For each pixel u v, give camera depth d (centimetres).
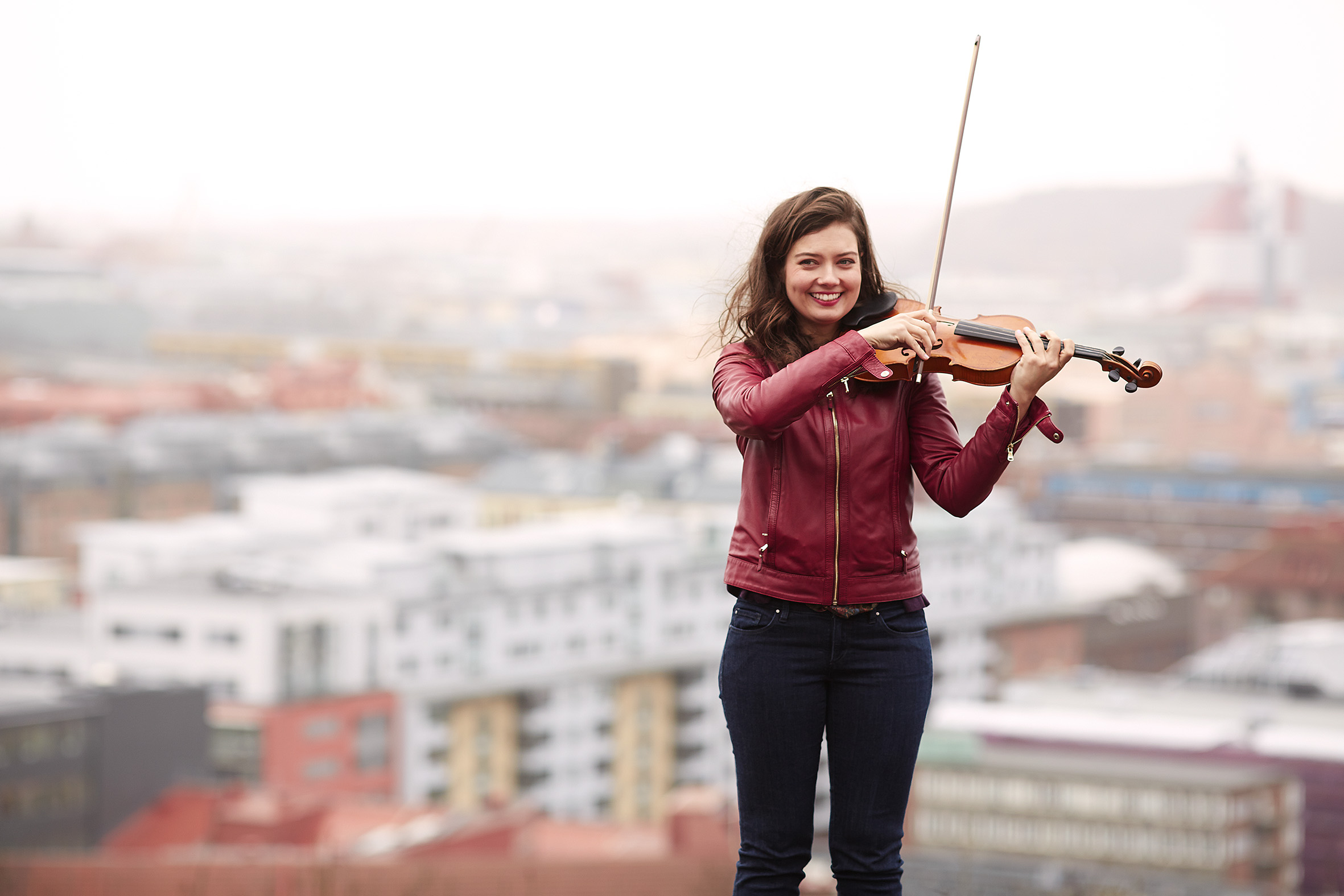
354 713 6569
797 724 275
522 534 7825
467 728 7056
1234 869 3900
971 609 9262
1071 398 16762
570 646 7462
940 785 4259
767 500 275
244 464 14538
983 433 263
